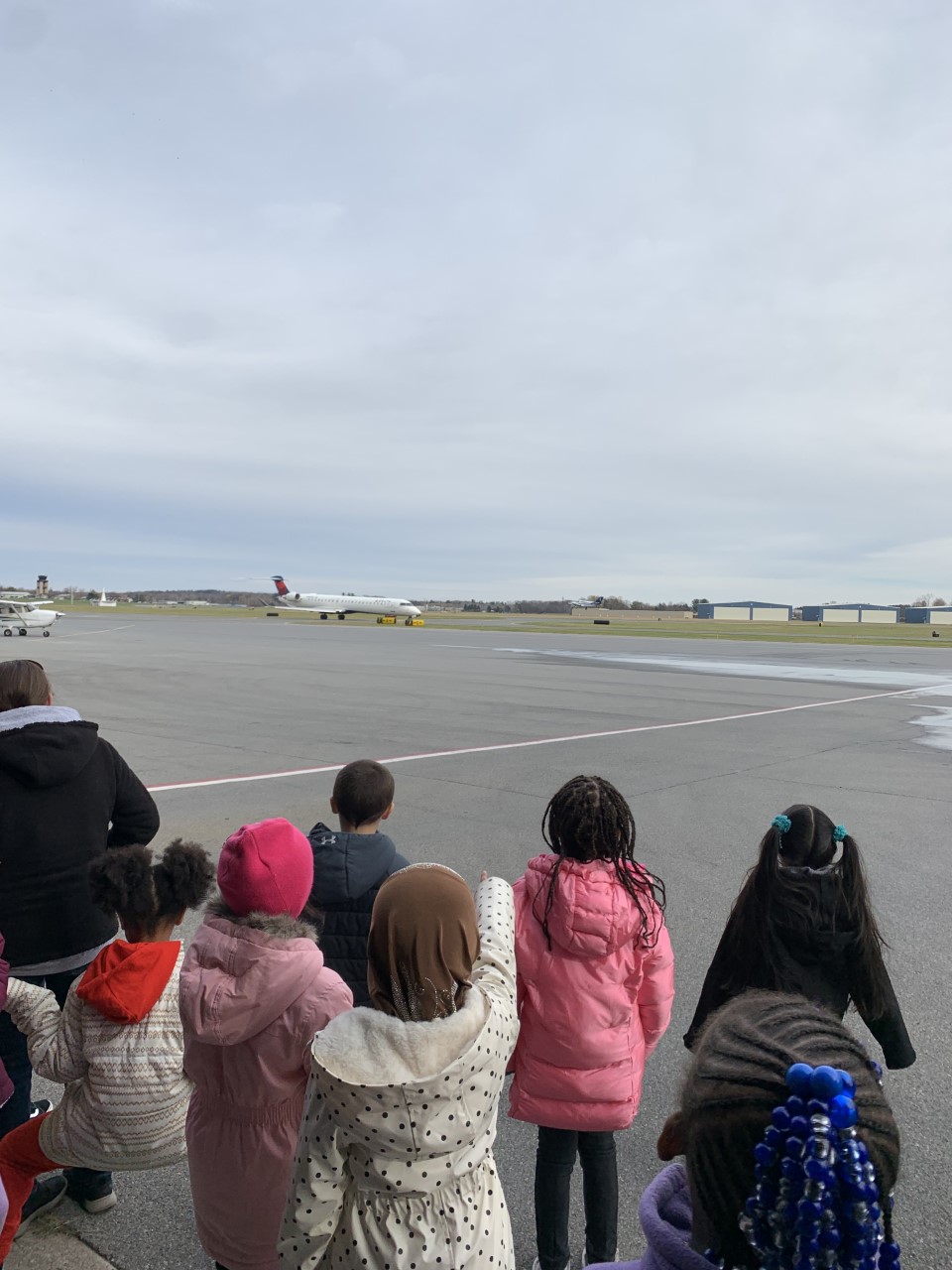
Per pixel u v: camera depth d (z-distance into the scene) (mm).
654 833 9000
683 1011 5062
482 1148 1920
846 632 95562
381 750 14258
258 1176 2479
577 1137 3160
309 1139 1837
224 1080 2496
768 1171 1153
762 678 30000
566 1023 2963
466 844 8445
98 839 3623
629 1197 3510
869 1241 1075
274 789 11141
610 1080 2988
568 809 3039
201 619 96062
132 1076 2902
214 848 8344
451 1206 1859
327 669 30875
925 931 6320
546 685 26109
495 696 22922
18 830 3422
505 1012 1975
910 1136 3822
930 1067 4430
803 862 3125
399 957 1846
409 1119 1755
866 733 16828
